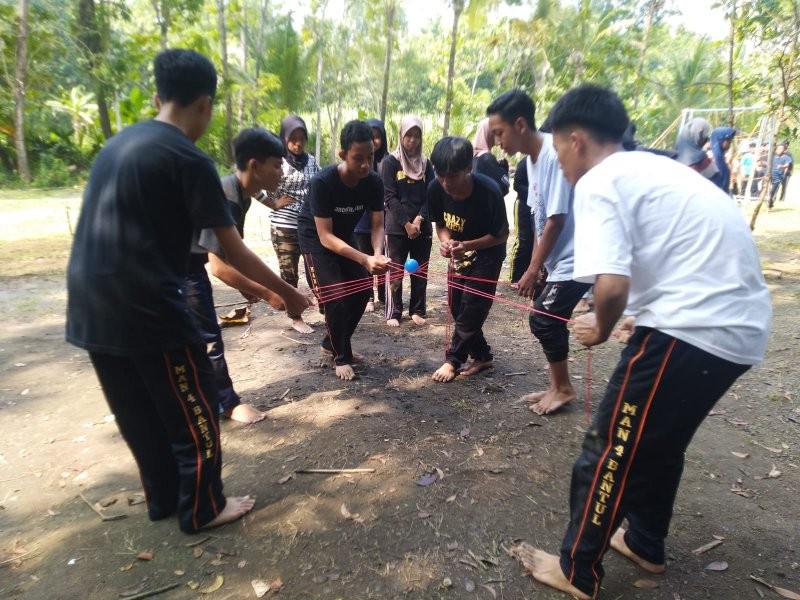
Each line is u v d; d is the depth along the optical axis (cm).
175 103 211
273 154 304
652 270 177
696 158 529
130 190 195
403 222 503
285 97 1903
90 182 205
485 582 215
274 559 228
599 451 190
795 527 246
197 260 301
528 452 306
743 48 929
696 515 254
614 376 189
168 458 241
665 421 178
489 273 373
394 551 232
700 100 1563
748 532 243
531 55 1570
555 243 313
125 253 196
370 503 263
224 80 1764
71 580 217
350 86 2034
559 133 195
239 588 212
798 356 437
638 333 183
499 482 278
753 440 318
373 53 1636
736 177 1339
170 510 253
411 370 421
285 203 455
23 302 587
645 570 222
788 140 1226
